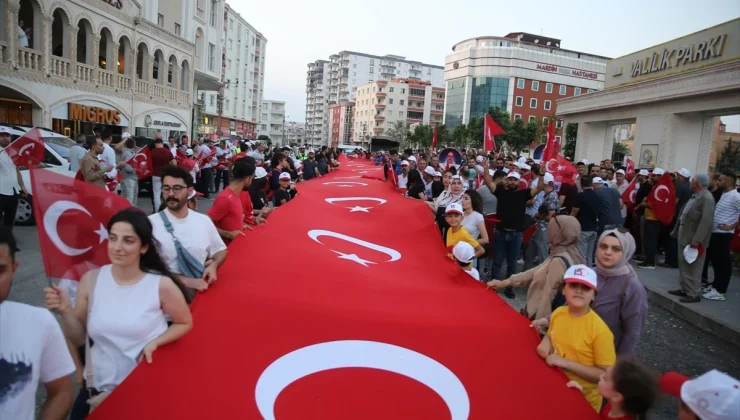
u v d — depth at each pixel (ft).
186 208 12.17
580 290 9.65
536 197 32.60
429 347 10.21
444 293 13.58
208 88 137.80
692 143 81.00
